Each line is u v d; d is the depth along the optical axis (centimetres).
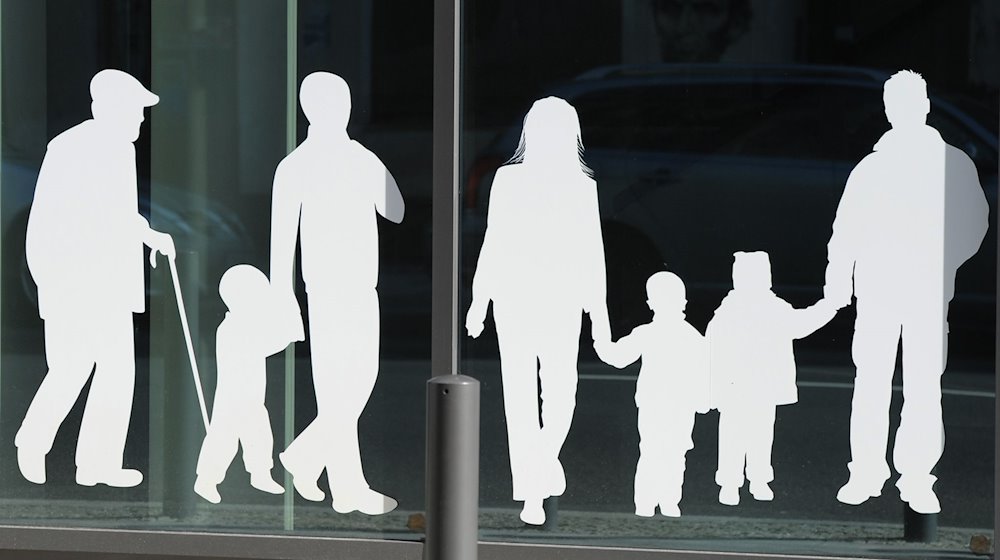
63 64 919
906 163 864
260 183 909
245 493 919
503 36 888
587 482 894
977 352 862
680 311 882
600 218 886
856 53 865
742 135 873
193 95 912
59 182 921
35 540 923
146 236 918
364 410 908
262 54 906
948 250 864
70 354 925
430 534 616
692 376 884
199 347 918
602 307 888
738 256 876
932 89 862
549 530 897
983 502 866
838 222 869
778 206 872
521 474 898
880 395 871
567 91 884
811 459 877
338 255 904
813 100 869
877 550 874
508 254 891
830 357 873
